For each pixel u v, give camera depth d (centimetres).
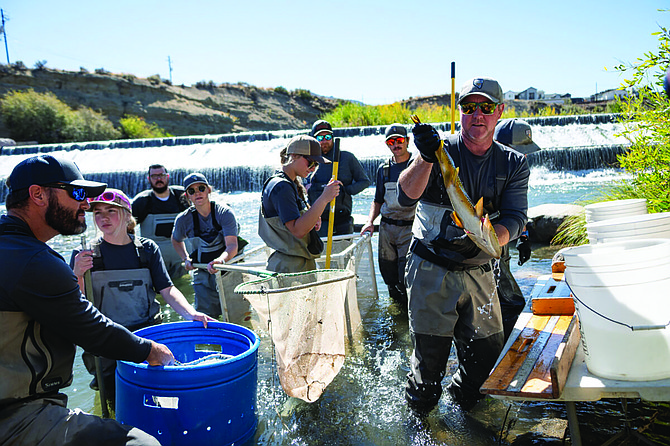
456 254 318
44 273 229
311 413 343
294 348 340
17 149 2502
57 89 5456
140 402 283
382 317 538
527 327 333
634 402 333
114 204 388
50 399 244
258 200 1570
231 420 291
